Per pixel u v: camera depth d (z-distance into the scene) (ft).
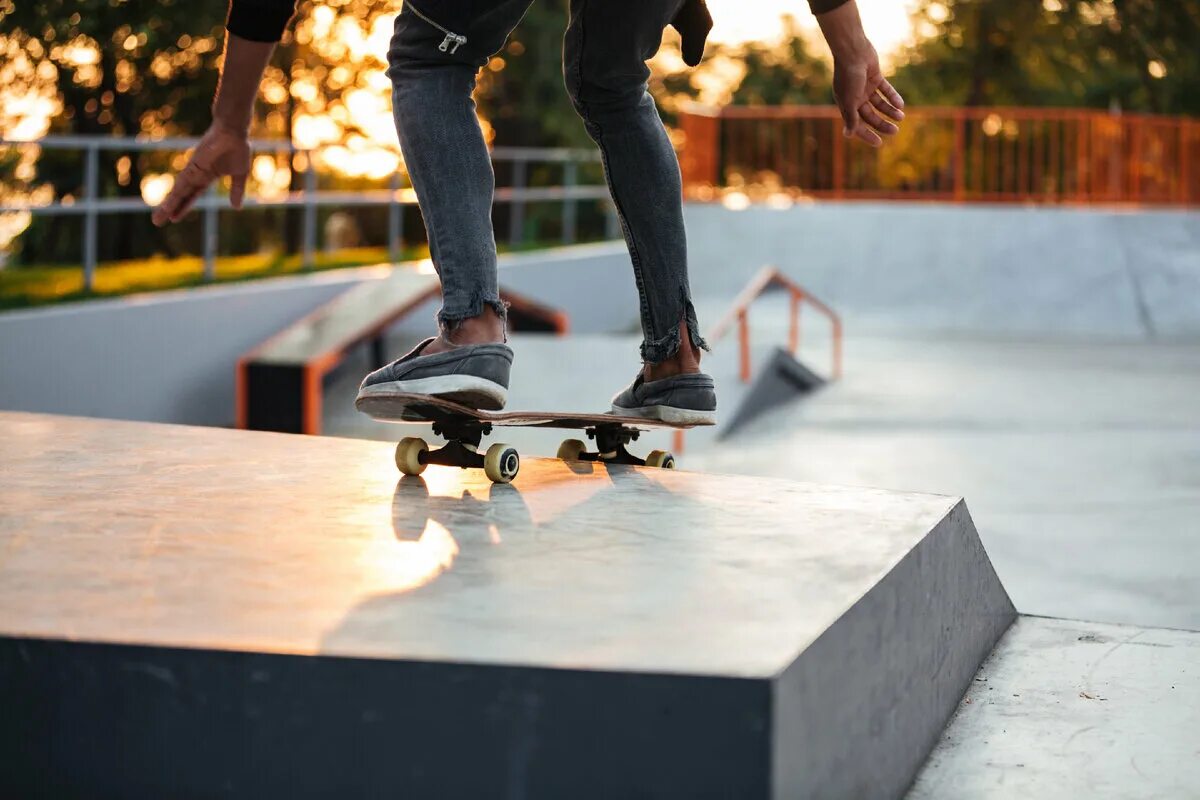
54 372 25.95
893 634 5.26
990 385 35.40
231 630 4.21
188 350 29.89
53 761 4.17
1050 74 85.10
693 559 5.21
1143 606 14.76
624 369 29.22
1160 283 51.52
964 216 54.08
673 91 82.74
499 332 6.27
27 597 4.53
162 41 43.91
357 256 45.57
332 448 7.67
